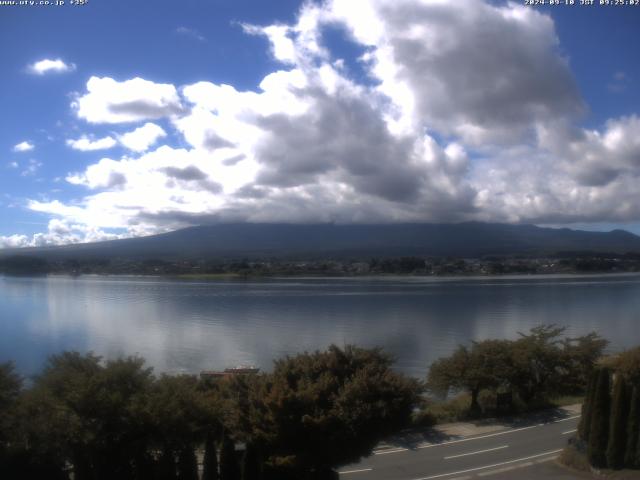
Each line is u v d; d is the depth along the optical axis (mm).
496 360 36594
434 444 29656
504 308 122938
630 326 95812
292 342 80750
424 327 95188
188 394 22047
